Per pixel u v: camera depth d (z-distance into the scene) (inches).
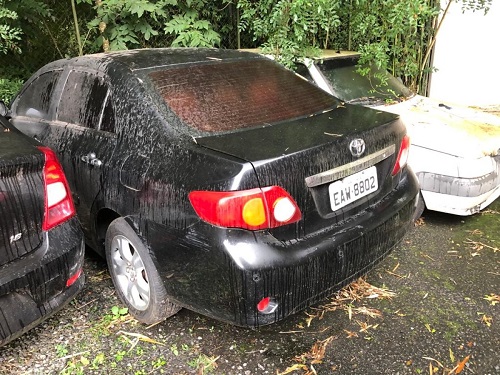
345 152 97.7
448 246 149.6
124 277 116.2
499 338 108.5
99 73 120.3
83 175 119.9
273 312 90.3
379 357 103.0
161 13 223.1
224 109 108.0
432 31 261.3
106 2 215.6
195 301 95.7
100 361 102.6
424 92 293.1
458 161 148.3
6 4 211.3
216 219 87.0
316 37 236.5
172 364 101.8
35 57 245.6
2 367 100.6
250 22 222.1
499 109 295.4
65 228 97.7
